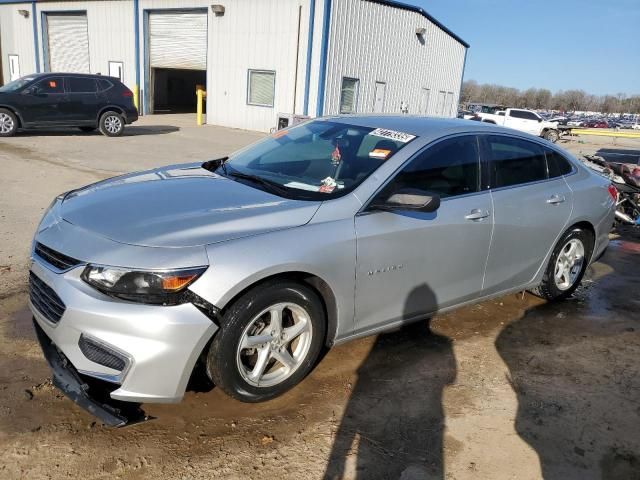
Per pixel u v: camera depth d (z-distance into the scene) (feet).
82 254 8.74
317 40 61.36
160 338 8.27
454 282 12.39
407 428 9.64
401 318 11.63
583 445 9.48
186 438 8.98
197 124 70.18
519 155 13.91
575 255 15.79
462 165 12.44
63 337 8.68
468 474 8.60
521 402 10.69
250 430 9.29
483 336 13.51
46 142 43.16
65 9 84.23
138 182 11.66
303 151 12.55
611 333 14.21
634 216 24.44
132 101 51.01
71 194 11.55
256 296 9.09
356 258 10.23
